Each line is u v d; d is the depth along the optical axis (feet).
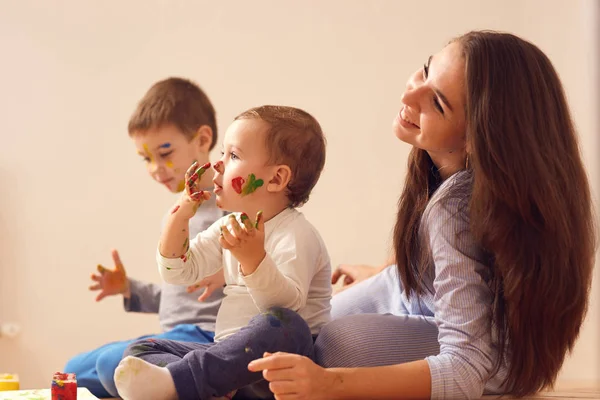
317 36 8.41
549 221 3.57
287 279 3.89
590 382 6.93
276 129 4.18
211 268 4.30
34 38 8.12
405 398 3.40
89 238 8.07
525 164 3.56
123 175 8.15
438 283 3.66
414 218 4.05
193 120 5.96
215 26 8.33
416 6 8.52
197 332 5.12
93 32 8.20
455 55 3.77
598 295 8.07
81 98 8.15
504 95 3.62
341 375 3.34
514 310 3.57
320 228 8.27
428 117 3.78
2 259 7.89
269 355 3.28
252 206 4.18
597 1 8.45
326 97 8.38
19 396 3.74
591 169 8.14
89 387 4.98
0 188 7.95
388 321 4.05
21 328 7.88
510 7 8.59
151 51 8.25
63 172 8.08
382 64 8.45
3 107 8.04
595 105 8.32
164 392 3.47
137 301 6.16
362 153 8.36
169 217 4.05
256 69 8.34
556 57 8.48
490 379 3.86
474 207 3.60
